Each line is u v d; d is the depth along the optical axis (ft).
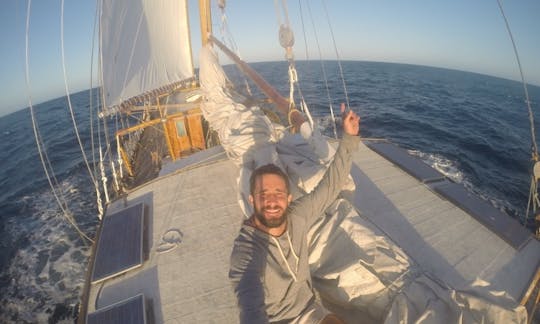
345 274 7.64
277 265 5.55
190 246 11.00
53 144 66.28
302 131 11.91
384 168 15.29
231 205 13.08
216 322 8.19
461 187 13.12
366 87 112.16
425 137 51.49
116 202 14.42
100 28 18.62
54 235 30.27
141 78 23.77
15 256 27.48
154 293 9.21
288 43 11.48
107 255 10.67
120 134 24.49
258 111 15.11
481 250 9.86
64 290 22.95
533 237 10.17
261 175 5.29
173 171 17.34
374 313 7.39
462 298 6.56
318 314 5.89
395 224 11.27
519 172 38.52
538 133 57.77
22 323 20.25
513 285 8.61
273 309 5.82
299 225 5.83
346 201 9.87
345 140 6.65
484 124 62.49
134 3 21.53
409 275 7.46
